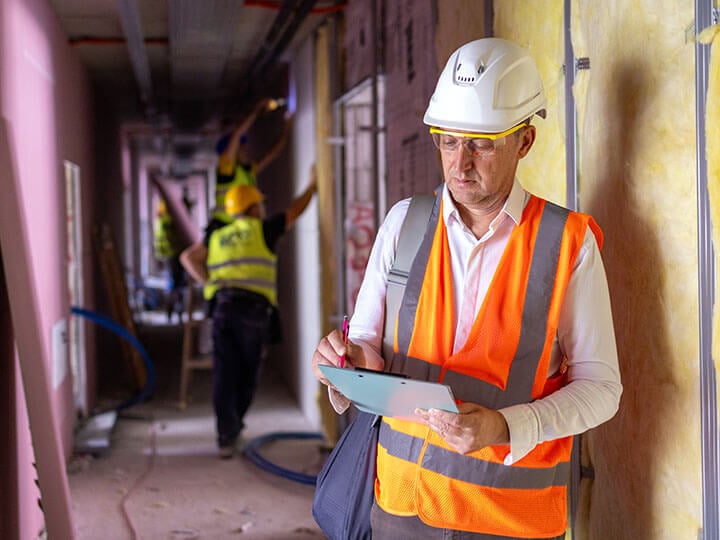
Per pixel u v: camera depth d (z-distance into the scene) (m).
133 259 14.77
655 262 1.63
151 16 5.52
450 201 1.69
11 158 2.87
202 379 7.68
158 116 10.39
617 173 1.76
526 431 1.50
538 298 1.59
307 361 6.14
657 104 1.60
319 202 5.53
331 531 1.82
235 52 6.80
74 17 5.36
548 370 1.65
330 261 5.20
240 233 5.03
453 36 2.90
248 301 4.98
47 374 2.85
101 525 3.75
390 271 1.75
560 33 2.05
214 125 11.39
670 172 1.57
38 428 2.78
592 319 1.60
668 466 1.62
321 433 5.46
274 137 7.91
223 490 4.29
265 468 4.58
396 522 1.69
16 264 2.82
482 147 1.58
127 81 8.10
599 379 1.58
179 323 12.22
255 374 5.05
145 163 19.70
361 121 4.94
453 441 1.46
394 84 3.76
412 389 1.42
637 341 1.72
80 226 6.05
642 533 1.72
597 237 1.64
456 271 1.68
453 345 1.66
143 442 5.36
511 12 2.36
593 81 1.87
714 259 1.44
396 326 1.72
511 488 1.61
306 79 5.97
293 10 4.79
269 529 3.70
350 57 4.69
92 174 7.18
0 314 2.92
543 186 2.19
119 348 8.66
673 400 1.59
